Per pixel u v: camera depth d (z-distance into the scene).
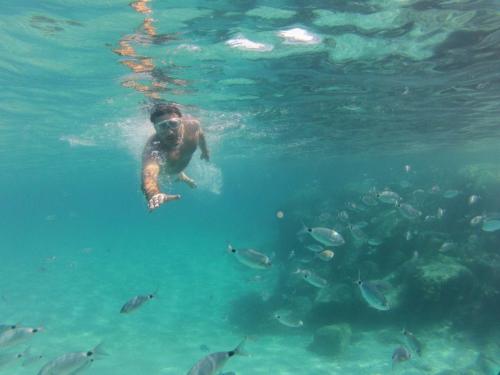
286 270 22.00
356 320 14.33
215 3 8.30
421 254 17.08
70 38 10.14
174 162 5.29
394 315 13.98
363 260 17.94
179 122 4.91
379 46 11.00
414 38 10.46
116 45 10.64
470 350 11.84
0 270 32.12
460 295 13.47
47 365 5.21
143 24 9.34
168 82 14.35
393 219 19.33
